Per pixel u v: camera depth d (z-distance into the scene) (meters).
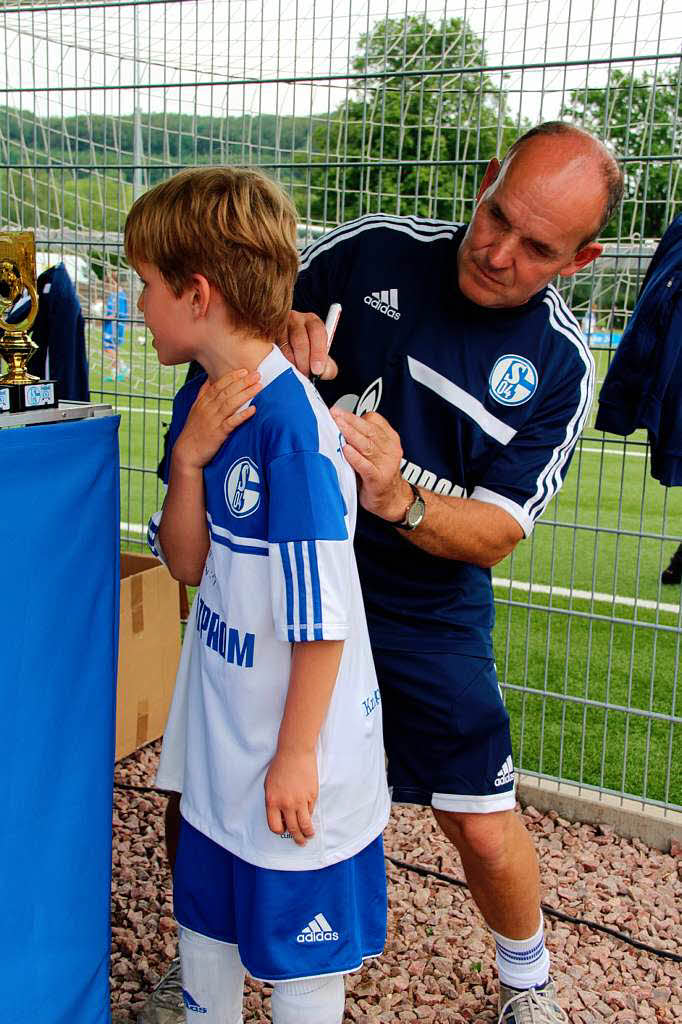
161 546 1.73
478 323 2.05
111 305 4.20
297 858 1.54
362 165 3.36
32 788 1.50
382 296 2.12
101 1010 1.71
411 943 2.57
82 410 1.53
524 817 3.30
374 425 1.74
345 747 1.58
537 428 2.11
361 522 2.12
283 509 1.45
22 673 1.45
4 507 1.37
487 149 3.77
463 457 2.12
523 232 1.83
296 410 1.49
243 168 1.60
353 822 1.60
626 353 2.86
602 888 2.90
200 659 1.64
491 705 2.11
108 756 1.67
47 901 1.56
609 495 8.76
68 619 1.53
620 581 6.20
